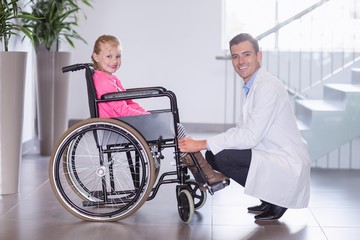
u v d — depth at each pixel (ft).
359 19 16.16
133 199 10.77
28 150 19.79
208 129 24.06
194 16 23.63
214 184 11.02
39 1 18.08
